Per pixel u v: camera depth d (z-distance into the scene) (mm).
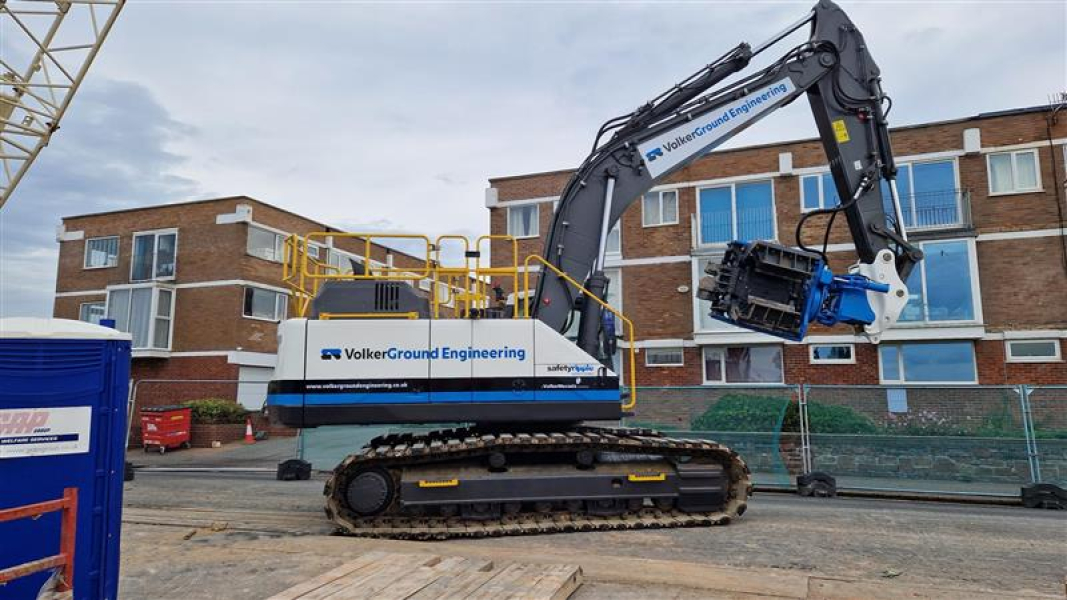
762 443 12273
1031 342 17297
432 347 7656
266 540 6766
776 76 9352
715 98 9320
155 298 23875
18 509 3447
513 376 7695
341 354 7547
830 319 8648
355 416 7438
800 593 4969
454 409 7562
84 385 4316
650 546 6777
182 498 9953
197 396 23312
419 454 7441
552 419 7688
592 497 7699
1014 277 17594
